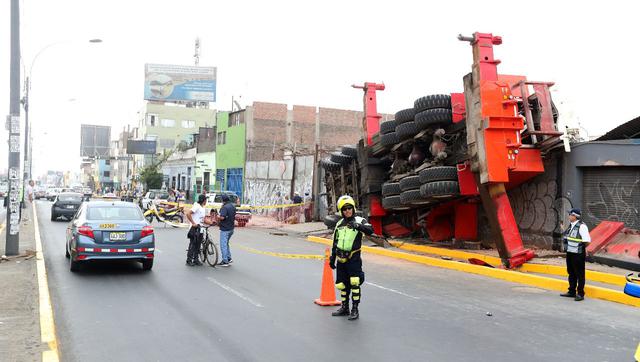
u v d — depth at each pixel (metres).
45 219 31.05
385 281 11.84
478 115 13.44
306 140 49.06
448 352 6.46
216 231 24.56
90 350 6.43
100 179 126.19
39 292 9.36
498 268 13.24
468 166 15.10
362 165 20.02
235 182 48.06
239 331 7.32
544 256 14.03
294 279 11.70
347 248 8.05
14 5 14.06
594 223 14.38
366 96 20.06
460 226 17.56
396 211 19.91
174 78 88.69
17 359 5.78
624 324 8.04
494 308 9.09
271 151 47.50
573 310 9.03
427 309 8.91
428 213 18.06
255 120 47.22
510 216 13.55
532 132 13.73
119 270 12.66
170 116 91.81
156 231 24.41
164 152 70.75
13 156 14.03
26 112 37.12
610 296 9.95
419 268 14.09
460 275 12.95
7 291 9.47
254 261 14.69
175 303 9.09
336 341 6.88
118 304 8.96
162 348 6.53
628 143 13.35
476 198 15.98
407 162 17.81
